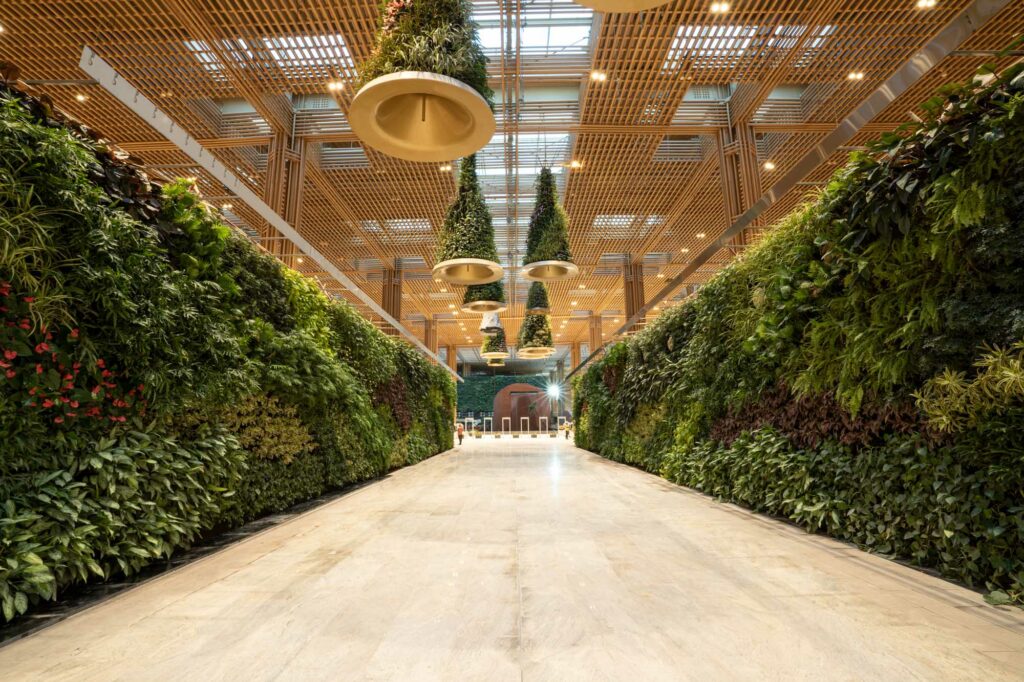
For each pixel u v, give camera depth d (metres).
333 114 7.99
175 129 3.08
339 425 4.43
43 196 1.63
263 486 3.09
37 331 1.59
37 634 1.36
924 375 1.91
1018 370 1.48
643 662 1.18
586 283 17.28
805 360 2.76
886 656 1.21
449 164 9.00
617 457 7.69
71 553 1.58
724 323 3.96
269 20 5.66
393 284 14.99
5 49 6.02
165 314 2.06
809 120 7.66
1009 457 1.59
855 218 2.24
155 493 2.04
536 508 3.46
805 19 5.69
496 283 8.00
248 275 3.10
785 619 1.45
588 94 7.12
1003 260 1.62
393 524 2.92
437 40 2.95
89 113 7.30
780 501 2.91
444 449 11.76
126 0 5.34
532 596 1.66
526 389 29.75
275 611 1.53
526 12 6.20
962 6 5.47
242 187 3.78
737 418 3.75
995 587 1.64
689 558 2.12
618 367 7.68
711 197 10.64
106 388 1.87
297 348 3.47
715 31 5.93
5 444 1.50
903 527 2.06
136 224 2.06
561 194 10.33
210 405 2.51
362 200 10.44
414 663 1.18
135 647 1.27
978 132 1.65
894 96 2.45
